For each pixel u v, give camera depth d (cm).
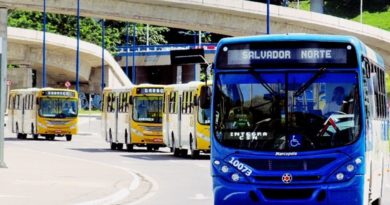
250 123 2514
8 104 10244
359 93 2498
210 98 2644
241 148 2497
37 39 15088
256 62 2552
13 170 4444
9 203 2950
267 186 2461
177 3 11869
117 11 11838
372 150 2711
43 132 9050
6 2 11225
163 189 3775
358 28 13125
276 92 2520
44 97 9088
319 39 2533
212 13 12225
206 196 3462
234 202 2488
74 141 9006
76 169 4616
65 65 16238
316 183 2448
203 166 5225
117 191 3453
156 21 12019
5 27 11262
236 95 2550
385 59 14112
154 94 6875
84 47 15812
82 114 14812
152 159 5906
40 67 16525
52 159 5450
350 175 2448
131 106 6894
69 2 11706
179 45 18550
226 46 2581
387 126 3400
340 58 2523
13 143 8344
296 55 2536
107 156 6250
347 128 2475
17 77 15838
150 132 6819
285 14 12338
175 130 6216
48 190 3462
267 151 2478
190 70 18712
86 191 3450
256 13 12194
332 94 2506
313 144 2469
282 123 2492
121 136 7094
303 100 2509
